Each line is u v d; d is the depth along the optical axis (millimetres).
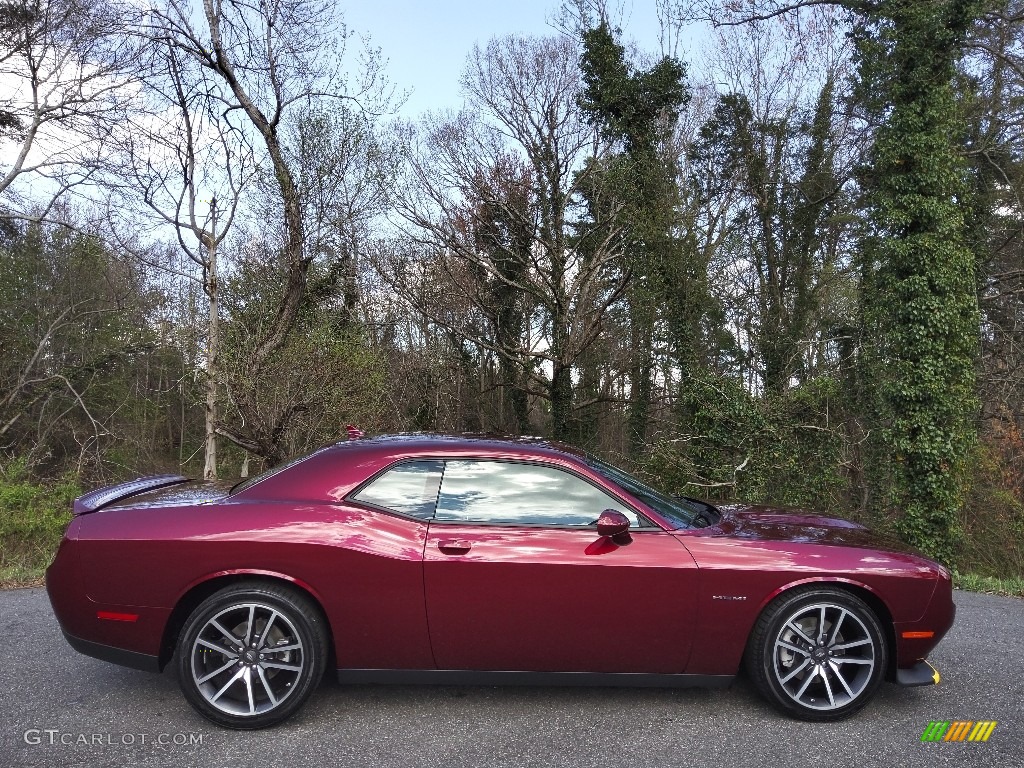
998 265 18766
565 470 3678
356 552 3369
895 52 12414
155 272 21641
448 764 3012
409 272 22281
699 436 15414
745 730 3359
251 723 3320
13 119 19641
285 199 11445
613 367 25078
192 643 3320
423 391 21172
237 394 10180
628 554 3441
